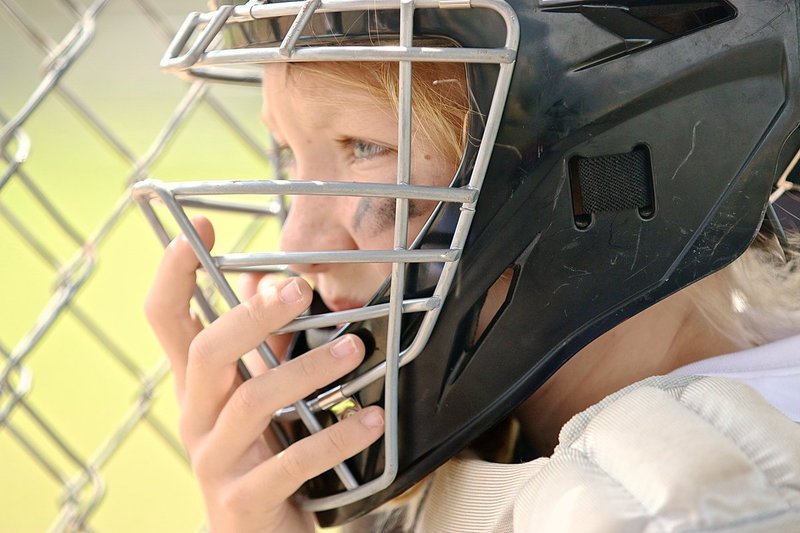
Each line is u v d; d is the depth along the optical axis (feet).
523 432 9.83
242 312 8.79
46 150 81.56
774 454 6.90
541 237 8.25
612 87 8.04
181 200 11.82
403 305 8.29
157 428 14.48
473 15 7.86
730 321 9.24
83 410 36.78
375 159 9.10
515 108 8.02
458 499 9.11
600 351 9.37
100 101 93.15
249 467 9.56
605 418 7.41
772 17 8.15
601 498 6.77
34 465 34.06
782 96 8.26
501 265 8.29
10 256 52.70
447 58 7.77
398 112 8.21
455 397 8.58
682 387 7.67
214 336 8.91
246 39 8.80
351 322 8.54
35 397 37.68
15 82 89.81
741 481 6.64
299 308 8.69
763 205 8.43
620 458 7.03
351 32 8.13
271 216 12.44
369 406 8.87
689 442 6.86
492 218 8.18
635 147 8.21
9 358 12.77
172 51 8.82
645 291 8.44
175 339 10.22
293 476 8.91
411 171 8.93
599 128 8.11
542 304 8.39
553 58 7.97
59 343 42.27
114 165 78.28
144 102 93.30
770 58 8.19
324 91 8.85
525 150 8.09
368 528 11.78
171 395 34.83
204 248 8.65
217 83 11.90
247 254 8.65
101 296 45.93
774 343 8.81
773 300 9.25
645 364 9.35
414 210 9.13
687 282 8.46
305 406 9.11
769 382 8.50
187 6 59.62
